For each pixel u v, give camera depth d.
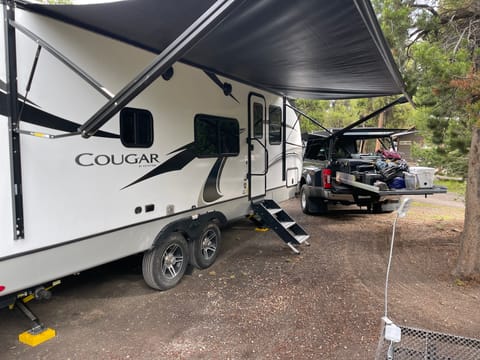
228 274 4.23
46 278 2.57
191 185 4.12
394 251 5.07
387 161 5.32
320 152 7.68
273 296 3.60
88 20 2.76
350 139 7.43
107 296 3.62
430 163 7.17
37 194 2.49
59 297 3.60
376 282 3.94
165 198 3.71
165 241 3.71
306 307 3.34
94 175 2.91
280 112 6.42
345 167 6.05
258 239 5.84
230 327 2.99
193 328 2.98
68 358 2.56
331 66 4.38
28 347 2.70
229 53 3.80
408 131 6.88
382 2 5.23
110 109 2.32
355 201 6.81
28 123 2.43
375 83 5.43
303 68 4.49
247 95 5.30
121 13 2.64
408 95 4.95
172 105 3.79
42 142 2.52
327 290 3.73
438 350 1.90
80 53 2.82
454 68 3.97
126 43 3.24
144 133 3.42
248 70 4.60
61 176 2.65
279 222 5.12
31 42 2.46
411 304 3.36
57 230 2.63
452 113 4.79
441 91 4.18
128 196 3.25
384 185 4.66
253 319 3.12
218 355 2.58
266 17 2.81
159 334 2.88
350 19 2.87
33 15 2.48
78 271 2.80
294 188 7.20
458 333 2.82
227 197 4.84
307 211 7.71
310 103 13.99
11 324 3.06
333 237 5.89
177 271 3.94
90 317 3.18
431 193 4.71
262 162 5.77
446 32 5.09
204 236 4.37
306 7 2.64
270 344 2.72
